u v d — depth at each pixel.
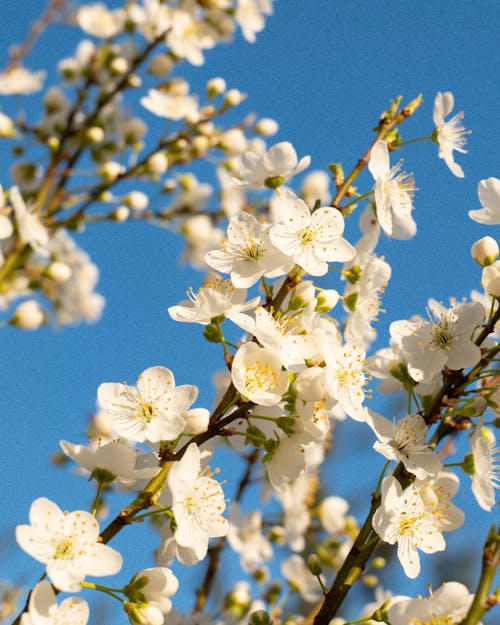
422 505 0.46
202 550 0.44
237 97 0.54
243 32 0.56
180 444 0.46
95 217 0.51
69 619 0.42
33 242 0.48
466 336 0.47
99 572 0.43
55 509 0.43
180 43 0.53
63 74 0.53
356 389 0.46
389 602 0.44
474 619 0.41
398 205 0.49
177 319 0.46
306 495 0.61
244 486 0.57
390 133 0.48
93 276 0.57
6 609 0.47
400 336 0.48
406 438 0.46
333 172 0.48
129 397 0.45
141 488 0.45
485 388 0.47
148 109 0.53
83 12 0.52
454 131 0.50
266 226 0.47
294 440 0.45
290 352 0.45
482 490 0.45
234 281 0.46
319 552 0.59
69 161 0.51
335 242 0.47
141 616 0.42
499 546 0.41
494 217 0.49
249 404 0.44
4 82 0.52
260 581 0.58
